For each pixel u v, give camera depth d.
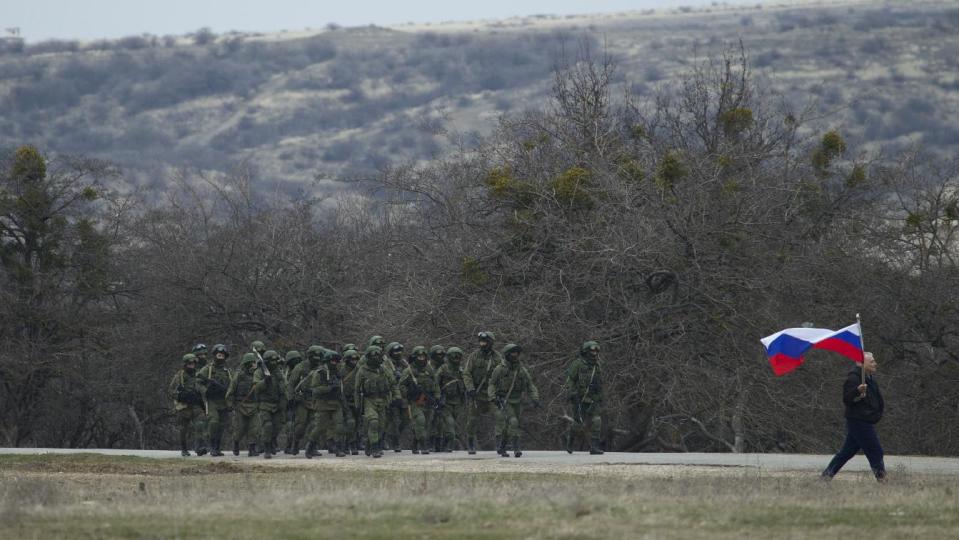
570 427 119.25
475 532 55.94
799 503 65.69
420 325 164.12
